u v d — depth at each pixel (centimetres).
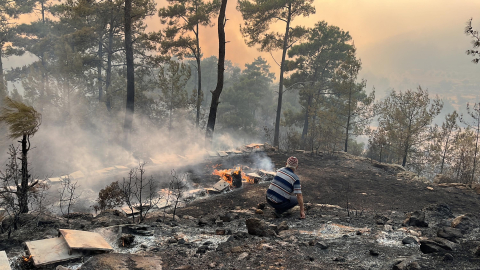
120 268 281
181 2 2072
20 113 466
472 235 388
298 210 597
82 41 2220
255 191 825
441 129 1791
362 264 305
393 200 753
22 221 416
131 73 1359
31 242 315
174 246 368
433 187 889
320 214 578
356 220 529
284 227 468
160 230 434
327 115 2038
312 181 937
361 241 392
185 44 2116
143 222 500
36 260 283
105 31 2347
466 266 280
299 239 408
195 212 649
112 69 2750
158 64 2164
